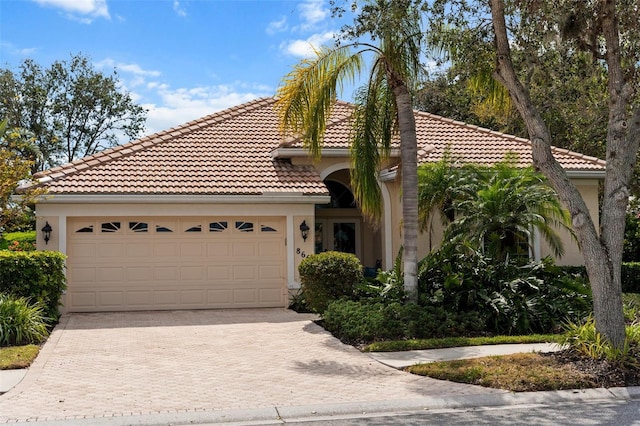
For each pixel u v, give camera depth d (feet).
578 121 83.56
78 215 54.19
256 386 30.35
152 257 55.98
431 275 47.75
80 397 28.43
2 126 55.31
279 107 47.09
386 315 42.19
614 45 34.35
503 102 45.96
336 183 73.77
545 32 39.75
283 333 44.14
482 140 69.36
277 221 58.34
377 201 48.96
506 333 42.91
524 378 29.94
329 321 44.55
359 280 48.70
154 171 58.23
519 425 24.30
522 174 52.54
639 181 85.56
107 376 32.24
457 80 45.16
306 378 31.78
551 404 27.68
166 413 26.00
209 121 68.74
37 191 50.70
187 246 56.65
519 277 46.29
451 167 55.83
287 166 62.03
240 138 65.92
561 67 44.55
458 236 48.93
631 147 33.50
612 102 34.06
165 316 52.34
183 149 62.69
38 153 59.26
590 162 64.85
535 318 43.75
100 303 54.90
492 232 50.80
